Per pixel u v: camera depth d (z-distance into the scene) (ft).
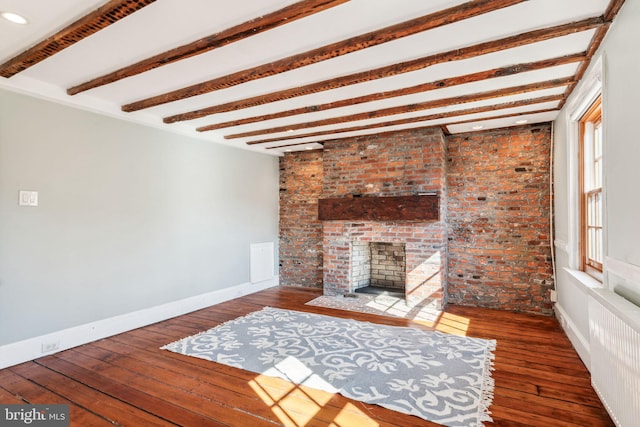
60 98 9.96
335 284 16.48
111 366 9.07
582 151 10.32
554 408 6.97
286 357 9.52
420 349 10.02
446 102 10.74
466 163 15.05
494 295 14.49
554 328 11.91
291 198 19.40
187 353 9.87
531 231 13.89
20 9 6.06
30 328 9.57
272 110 12.11
